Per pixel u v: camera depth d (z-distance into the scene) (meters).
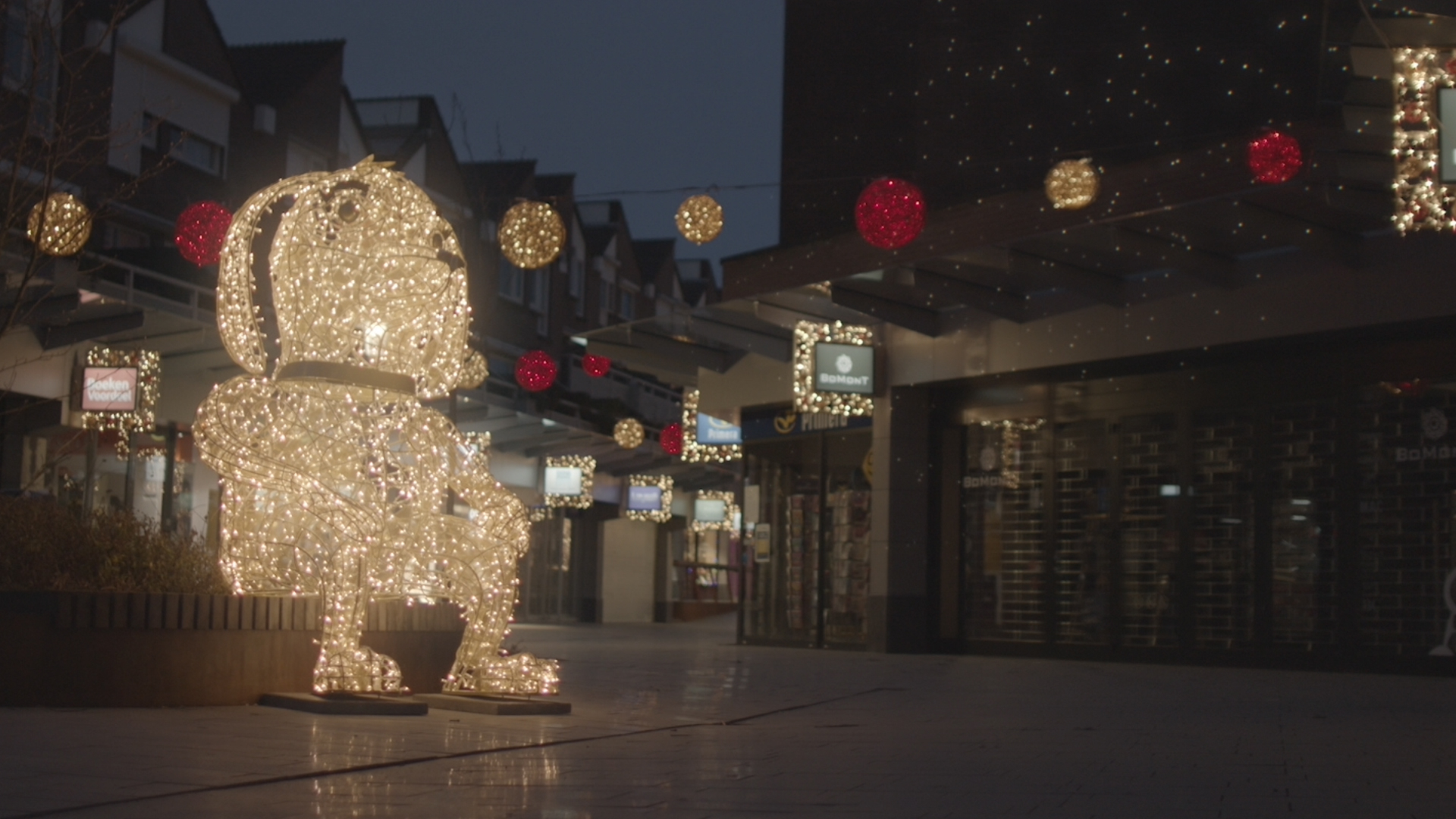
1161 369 17.39
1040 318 17.95
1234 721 9.82
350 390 9.44
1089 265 16.59
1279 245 15.29
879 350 19.92
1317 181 13.09
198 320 19.27
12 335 17.69
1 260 15.26
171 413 21.17
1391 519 15.12
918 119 21.14
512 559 9.88
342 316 9.23
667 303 48.44
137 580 9.56
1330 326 14.93
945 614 19.77
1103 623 17.86
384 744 7.61
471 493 9.77
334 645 9.34
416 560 9.65
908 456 19.86
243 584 9.37
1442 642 14.64
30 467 18.84
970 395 19.62
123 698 8.86
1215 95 18.70
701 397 23.50
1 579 9.09
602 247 42.53
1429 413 14.89
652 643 22.64
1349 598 15.38
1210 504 16.83
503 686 9.89
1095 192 11.30
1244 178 14.10
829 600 21.23
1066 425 18.48
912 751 7.98
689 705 10.84
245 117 26.61
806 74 22.84
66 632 8.72
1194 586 16.89
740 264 20.75
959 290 17.70
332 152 29.16
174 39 24.47
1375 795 6.20
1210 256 15.69
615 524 36.50
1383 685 13.45
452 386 9.90
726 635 27.81
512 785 6.39
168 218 24.12
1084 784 6.57
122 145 14.59
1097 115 19.61
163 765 6.48
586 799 5.98
